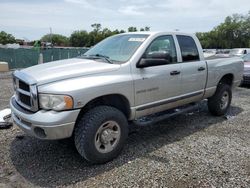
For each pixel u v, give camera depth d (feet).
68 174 12.36
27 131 12.45
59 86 11.79
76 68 13.20
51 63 14.73
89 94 12.22
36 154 14.29
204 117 21.29
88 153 12.55
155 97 15.39
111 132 13.32
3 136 16.58
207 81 19.15
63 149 14.89
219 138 16.87
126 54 14.82
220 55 22.57
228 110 23.44
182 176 12.20
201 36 277.44
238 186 11.47
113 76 13.41
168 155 14.34
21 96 13.10
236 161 13.71
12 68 74.18
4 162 13.39
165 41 16.39
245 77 35.27
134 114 14.55
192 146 15.56
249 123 19.95
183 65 17.04
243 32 273.33
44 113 11.70
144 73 14.64
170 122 19.97
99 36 275.39
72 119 11.84
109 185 11.50
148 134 17.48
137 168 12.91
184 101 17.67
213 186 11.46
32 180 11.85
